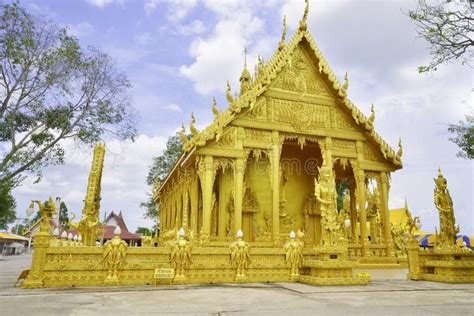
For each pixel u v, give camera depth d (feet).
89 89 55.88
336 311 24.52
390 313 23.79
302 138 70.59
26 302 28.14
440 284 43.80
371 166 74.54
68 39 53.52
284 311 24.45
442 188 49.98
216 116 63.93
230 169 74.79
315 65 74.69
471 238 96.84
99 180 79.30
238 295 32.99
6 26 48.85
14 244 231.30
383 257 67.97
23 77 50.57
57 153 55.06
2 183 50.21
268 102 69.10
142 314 22.91
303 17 73.92
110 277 40.34
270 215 75.82
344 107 73.72
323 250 44.65
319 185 48.65
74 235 69.05
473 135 55.26
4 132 51.80
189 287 39.45
